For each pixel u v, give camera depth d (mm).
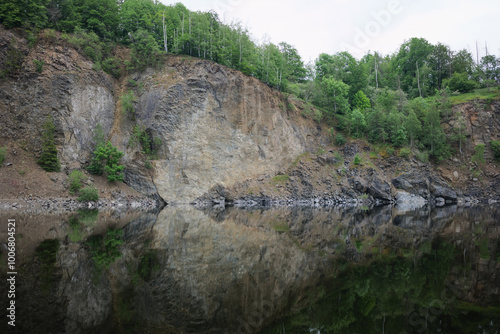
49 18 53000
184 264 15352
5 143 41344
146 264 15070
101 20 60250
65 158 44500
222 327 8891
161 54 57719
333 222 34219
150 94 54281
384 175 63906
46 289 11148
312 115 72000
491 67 90438
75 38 50938
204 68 57156
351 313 9984
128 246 18812
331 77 77875
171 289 11844
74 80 47781
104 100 51906
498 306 10703
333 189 61156
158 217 34406
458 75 82562
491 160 67938
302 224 32156
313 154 67312
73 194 41000
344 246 21266
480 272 14938
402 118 70250
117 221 29516
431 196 64375
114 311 9703
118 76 56281
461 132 69625
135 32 58750
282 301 11062
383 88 91188
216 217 36156
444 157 68875
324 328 8859
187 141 53625
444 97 75312
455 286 12844
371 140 69688
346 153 67812
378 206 56281
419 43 93312
